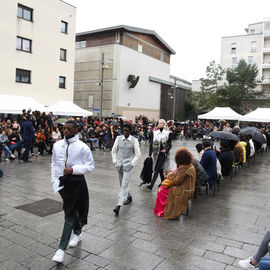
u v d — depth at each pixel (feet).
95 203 18.85
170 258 11.71
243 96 126.21
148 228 14.87
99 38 106.83
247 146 36.50
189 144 64.95
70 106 60.54
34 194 20.39
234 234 14.44
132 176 28.22
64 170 11.07
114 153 18.02
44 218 15.74
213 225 15.62
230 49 158.40
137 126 66.80
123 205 18.62
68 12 79.71
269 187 25.41
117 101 101.65
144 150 50.65
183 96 156.25
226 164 25.22
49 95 76.23
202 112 152.66
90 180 25.66
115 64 100.48
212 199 21.01
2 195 19.92
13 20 65.98
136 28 107.34
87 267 10.82
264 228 15.40
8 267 10.66
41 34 72.84
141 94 115.44
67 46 80.38
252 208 19.01
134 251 12.21
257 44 152.25
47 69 75.15
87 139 49.83
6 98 53.47
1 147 33.53
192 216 17.03
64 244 11.16
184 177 16.14
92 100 105.70
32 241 12.91
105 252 12.05
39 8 71.72
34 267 10.71
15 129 41.50
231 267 11.12
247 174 31.68
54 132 42.09
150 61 119.44
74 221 11.64
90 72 105.70
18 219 15.52
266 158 46.26
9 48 65.72
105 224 15.21
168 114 139.95
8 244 12.55
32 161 35.01
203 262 11.47
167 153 22.61
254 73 124.67
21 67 68.69
